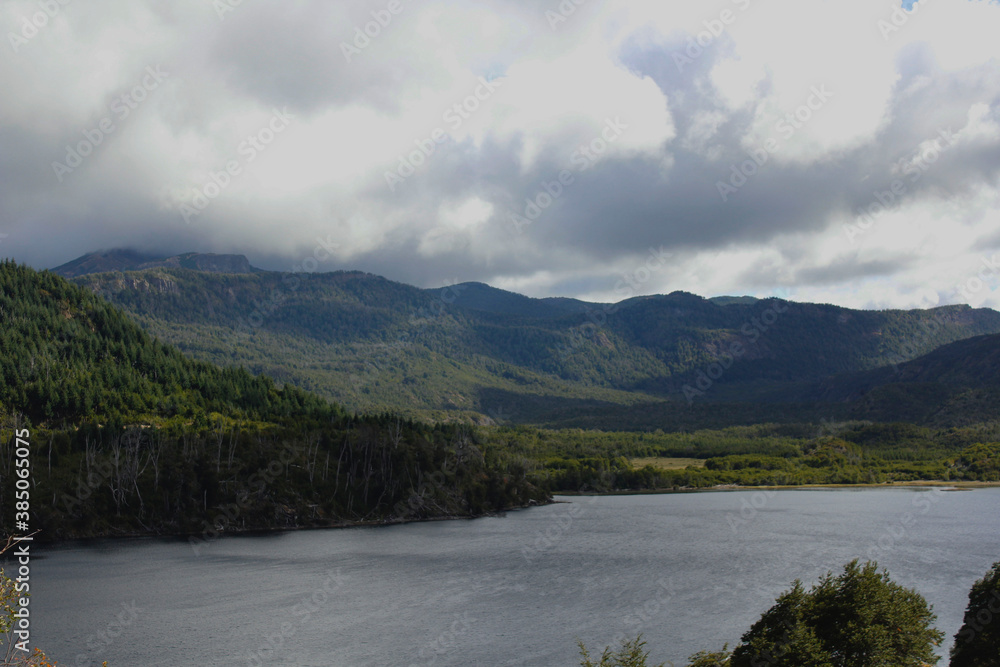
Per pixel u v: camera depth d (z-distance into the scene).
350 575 115.94
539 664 71.75
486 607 94.19
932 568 114.94
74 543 148.38
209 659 74.25
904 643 44.88
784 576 111.19
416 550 140.75
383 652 76.06
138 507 164.00
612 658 52.78
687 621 85.62
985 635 47.59
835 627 44.78
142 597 100.69
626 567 120.75
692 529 166.62
